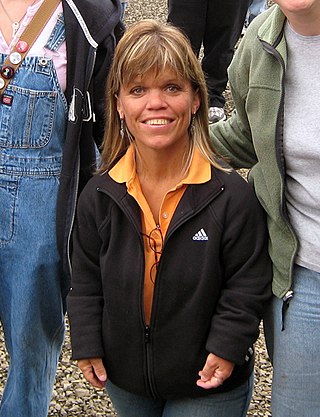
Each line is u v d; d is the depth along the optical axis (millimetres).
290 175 1992
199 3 5203
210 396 2152
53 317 2492
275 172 1994
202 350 2094
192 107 2092
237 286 2066
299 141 1921
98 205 2107
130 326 2102
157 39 2000
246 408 2244
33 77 2217
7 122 2252
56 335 2564
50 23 2223
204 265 2023
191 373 2107
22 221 2328
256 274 2070
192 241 2025
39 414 2596
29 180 2297
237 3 5258
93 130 2457
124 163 2105
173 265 2035
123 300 2090
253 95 2008
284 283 2061
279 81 1929
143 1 10516
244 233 2045
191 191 2041
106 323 2150
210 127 2400
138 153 2102
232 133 2328
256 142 2035
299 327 2037
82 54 2229
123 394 2270
